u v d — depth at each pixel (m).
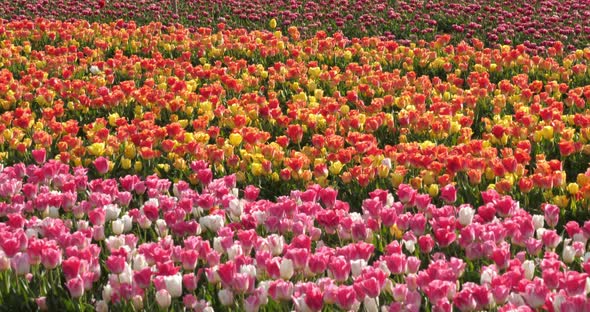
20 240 4.84
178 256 4.88
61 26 15.74
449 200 5.85
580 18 16.59
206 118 8.73
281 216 5.41
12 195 6.18
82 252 4.51
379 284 4.04
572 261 4.94
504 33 15.63
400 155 7.08
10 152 8.05
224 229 4.92
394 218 5.23
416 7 18.64
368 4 18.97
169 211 5.55
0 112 10.48
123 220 5.52
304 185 6.99
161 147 8.15
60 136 8.64
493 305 4.06
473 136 9.50
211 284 4.71
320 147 7.58
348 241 5.43
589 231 5.05
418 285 4.22
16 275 4.64
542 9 17.31
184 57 12.79
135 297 4.34
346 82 11.42
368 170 6.86
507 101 10.15
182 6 19.62
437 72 12.71
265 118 9.27
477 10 17.62
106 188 6.09
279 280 4.10
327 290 4.02
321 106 9.71
